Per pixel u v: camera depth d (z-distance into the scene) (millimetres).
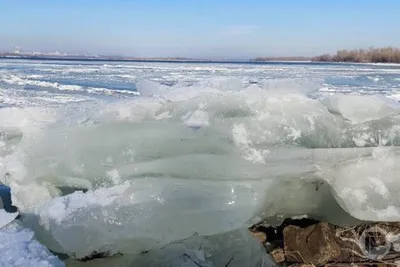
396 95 19000
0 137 4211
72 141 3900
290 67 60938
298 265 3842
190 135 3824
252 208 3721
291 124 3863
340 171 3809
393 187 3787
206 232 3672
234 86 4555
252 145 3807
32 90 19641
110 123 3922
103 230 3537
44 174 3939
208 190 3719
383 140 3861
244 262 3754
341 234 3961
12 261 3436
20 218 4043
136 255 3689
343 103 3904
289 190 3918
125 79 28953
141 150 3844
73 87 21703
